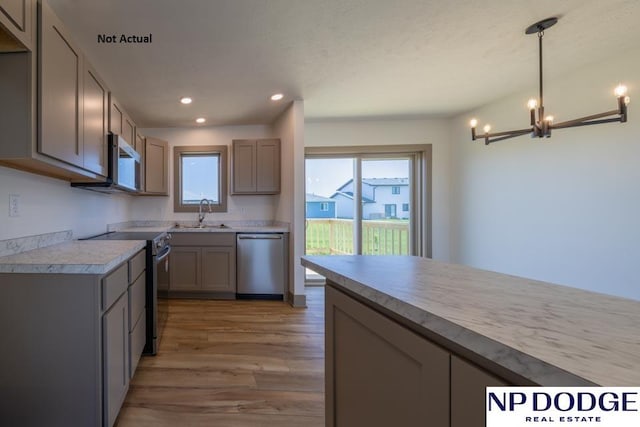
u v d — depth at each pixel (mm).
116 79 2688
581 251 2732
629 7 1864
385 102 3490
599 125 2592
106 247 1811
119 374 1524
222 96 3129
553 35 2158
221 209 4176
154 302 2236
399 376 731
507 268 3438
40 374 1279
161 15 1812
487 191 3688
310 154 4305
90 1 1671
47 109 1308
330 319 1095
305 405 1697
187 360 2172
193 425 1529
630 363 401
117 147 2168
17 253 1589
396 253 4477
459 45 2266
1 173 1513
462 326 528
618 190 2480
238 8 1771
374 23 1963
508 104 3393
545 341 467
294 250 3424
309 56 2369
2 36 1118
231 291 3656
